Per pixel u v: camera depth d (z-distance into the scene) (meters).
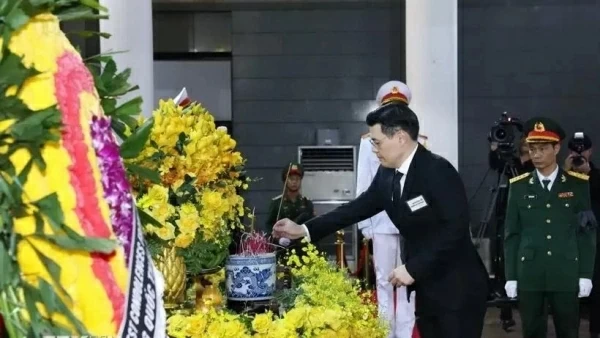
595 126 8.74
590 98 8.75
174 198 2.60
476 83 8.80
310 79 9.27
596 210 6.12
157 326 1.27
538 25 8.77
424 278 3.21
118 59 5.13
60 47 1.23
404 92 5.20
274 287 2.87
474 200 8.70
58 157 1.18
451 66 5.66
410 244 3.30
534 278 4.50
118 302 1.21
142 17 5.18
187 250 2.67
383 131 3.22
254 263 2.80
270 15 9.26
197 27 9.27
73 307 1.17
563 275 4.46
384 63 9.26
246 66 9.27
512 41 8.78
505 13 8.79
